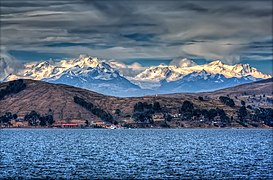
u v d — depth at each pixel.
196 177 166.25
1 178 162.25
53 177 166.25
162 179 162.75
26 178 163.25
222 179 161.38
